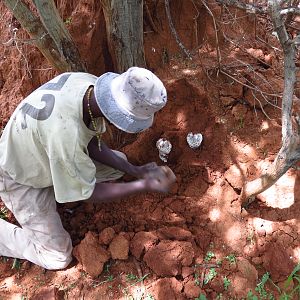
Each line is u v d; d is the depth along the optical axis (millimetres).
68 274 2250
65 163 1833
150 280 2178
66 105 1813
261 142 2453
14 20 2791
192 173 2463
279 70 2727
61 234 2213
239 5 2096
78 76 1956
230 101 2510
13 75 2834
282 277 2162
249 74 2561
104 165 2314
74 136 1795
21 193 2160
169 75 2543
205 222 2297
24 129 1906
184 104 2502
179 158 2523
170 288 2127
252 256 2207
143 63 2518
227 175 2379
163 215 2338
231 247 2227
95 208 2439
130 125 1770
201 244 2238
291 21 2648
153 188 2037
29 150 1967
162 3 2566
